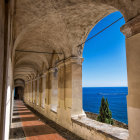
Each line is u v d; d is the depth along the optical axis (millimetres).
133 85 4160
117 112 42719
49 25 7602
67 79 9250
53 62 12477
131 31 4250
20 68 19578
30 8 5520
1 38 1992
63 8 6238
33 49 11289
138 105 3951
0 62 1938
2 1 2023
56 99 12930
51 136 7793
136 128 3979
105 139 5340
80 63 8852
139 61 3982
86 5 6094
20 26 6066
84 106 58062
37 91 19219
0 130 2279
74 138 7223
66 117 9039
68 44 8531
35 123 11133
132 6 4121
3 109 2371
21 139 7391
